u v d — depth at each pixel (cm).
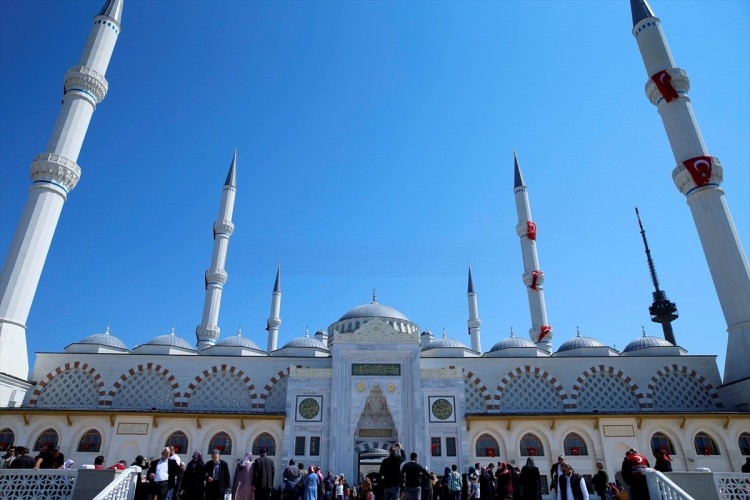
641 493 1527
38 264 3784
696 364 4038
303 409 3578
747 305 3788
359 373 3653
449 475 2484
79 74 4306
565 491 1617
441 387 3653
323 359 4100
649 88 4597
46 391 3853
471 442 3594
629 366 4066
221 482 1546
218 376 4050
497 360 4122
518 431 3606
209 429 3569
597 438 3531
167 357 4050
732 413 3444
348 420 3525
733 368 3769
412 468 1469
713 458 3409
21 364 3600
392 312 5666
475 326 6875
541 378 4075
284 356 4116
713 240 4016
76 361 3950
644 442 3484
